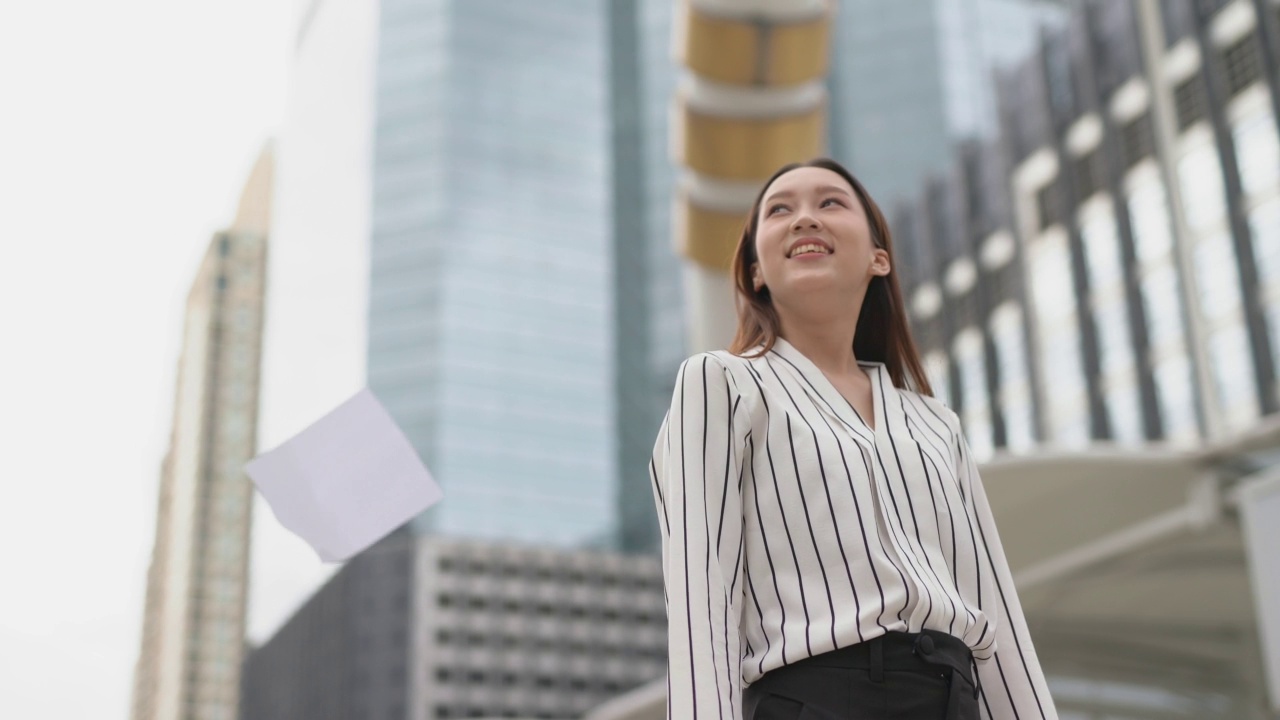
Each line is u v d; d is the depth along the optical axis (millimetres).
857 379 2141
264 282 125062
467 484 92125
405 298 96625
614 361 98500
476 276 97625
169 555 120062
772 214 2182
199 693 111750
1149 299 49500
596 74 106938
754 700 1812
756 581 1880
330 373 100312
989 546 2102
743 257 2248
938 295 62688
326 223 107375
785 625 1810
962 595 1919
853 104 100562
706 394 1967
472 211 99375
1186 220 48031
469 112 102250
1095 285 52781
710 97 13969
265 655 98062
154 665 118500
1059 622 23203
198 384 120688
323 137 112000
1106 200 52812
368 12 106500
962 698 1764
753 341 2164
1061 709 23641
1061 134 56219
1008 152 59469
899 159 98375
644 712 26891
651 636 90188
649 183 103750
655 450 2096
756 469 1936
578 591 89438
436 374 94312
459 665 85062
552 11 107250
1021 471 19891
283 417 108562
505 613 87250
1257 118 45219
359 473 2385
